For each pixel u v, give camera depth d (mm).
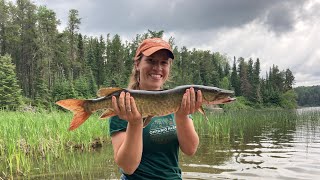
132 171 3400
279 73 120000
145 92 3227
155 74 3648
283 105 99250
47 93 49656
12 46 70625
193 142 3664
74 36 81625
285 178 7793
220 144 13531
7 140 10055
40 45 68625
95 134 13516
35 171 8297
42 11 70750
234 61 103062
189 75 91062
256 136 16375
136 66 3846
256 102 95812
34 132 11008
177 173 3705
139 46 3760
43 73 66625
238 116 28156
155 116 3340
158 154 3578
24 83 70188
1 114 15500
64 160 9516
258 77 105750
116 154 3455
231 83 100812
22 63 70812
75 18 81500
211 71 104500
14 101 34875
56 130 12180
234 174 8148
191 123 3689
